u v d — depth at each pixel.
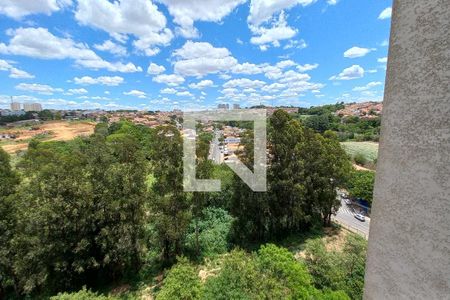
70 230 15.80
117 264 17.28
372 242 2.34
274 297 10.79
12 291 17.50
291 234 22.52
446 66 1.58
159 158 17.73
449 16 1.55
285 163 20.39
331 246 20.66
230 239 21.56
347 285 14.36
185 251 19.69
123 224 16.52
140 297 15.50
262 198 19.67
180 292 11.58
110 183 16.69
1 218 15.83
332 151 23.12
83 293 11.45
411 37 1.82
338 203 24.20
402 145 1.94
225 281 11.19
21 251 15.95
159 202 17.52
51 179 15.45
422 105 1.75
